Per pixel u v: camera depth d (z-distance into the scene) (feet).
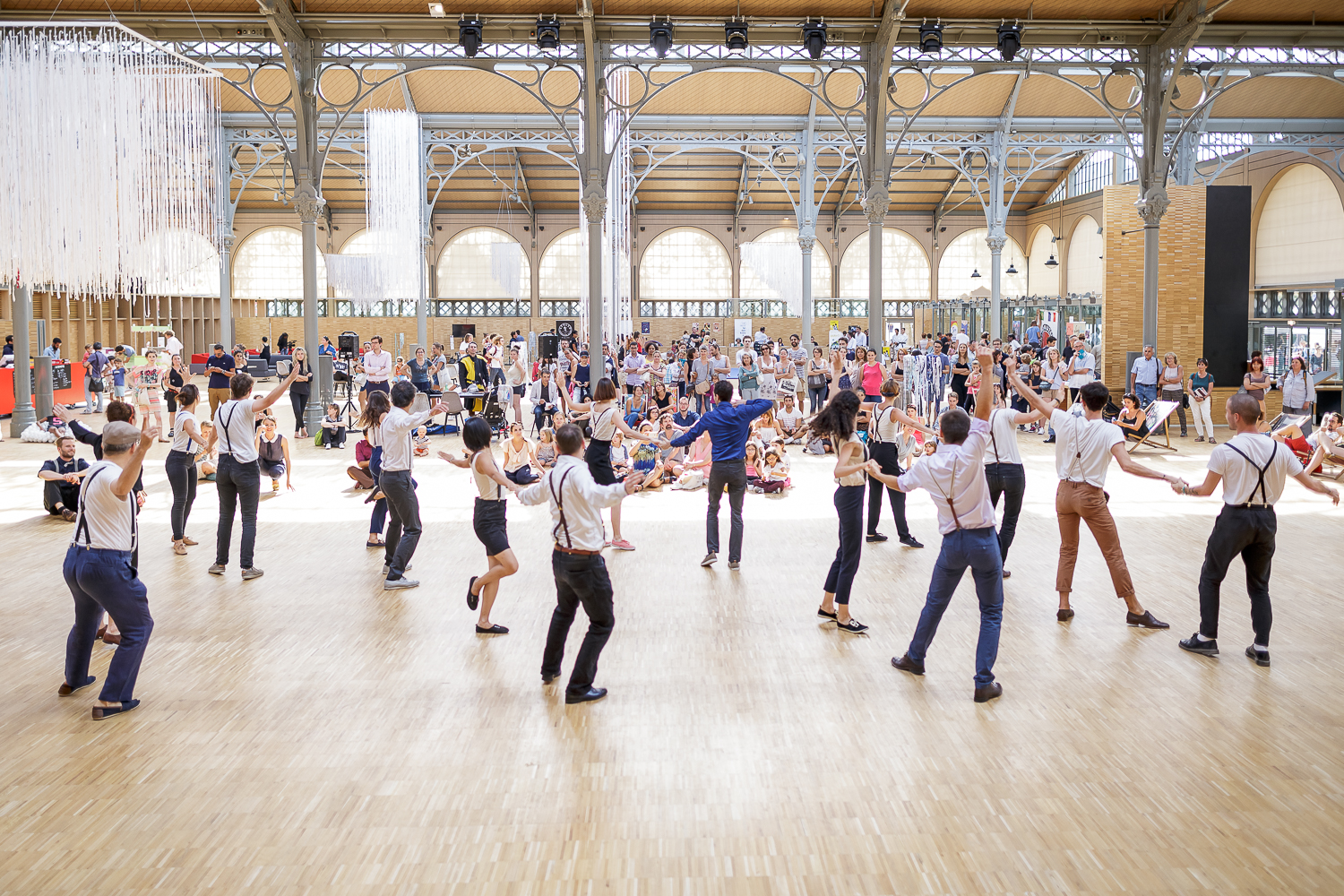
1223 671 18.54
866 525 32.17
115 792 13.70
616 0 49.19
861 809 13.24
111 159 43.98
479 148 99.66
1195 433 58.59
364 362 55.11
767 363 61.21
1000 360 61.46
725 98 84.43
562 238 131.44
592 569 16.60
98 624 17.49
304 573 26.27
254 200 126.72
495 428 56.08
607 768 14.53
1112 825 12.76
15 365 55.62
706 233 132.26
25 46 42.98
